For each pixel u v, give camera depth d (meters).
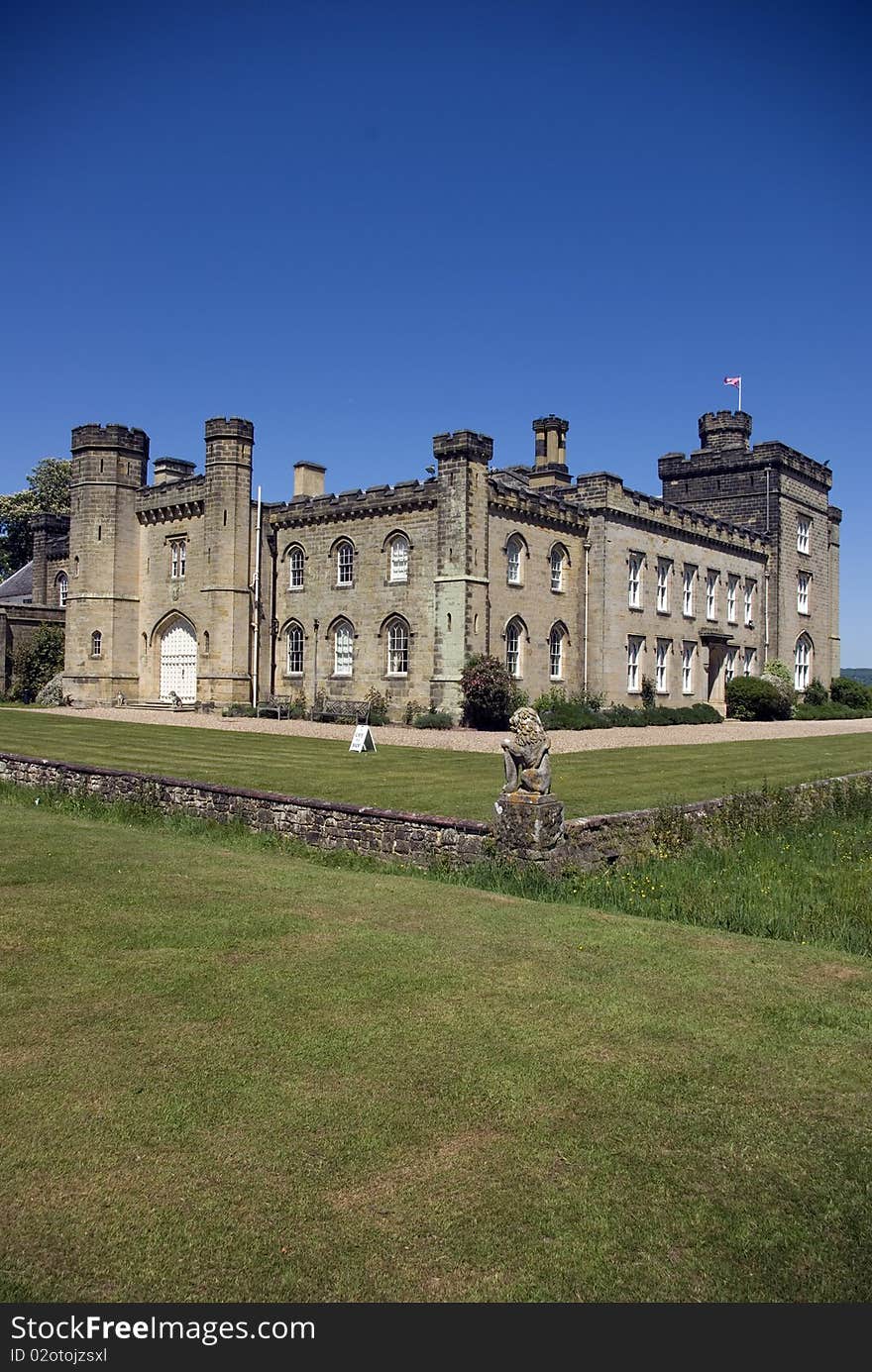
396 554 42.09
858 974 8.54
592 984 8.05
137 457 50.03
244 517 45.53
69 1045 6.66
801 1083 6.30
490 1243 4.65
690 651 51.25
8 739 29.27
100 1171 5.18
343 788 19.73
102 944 8.80
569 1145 5.49
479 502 39.34
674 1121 5.77
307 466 50.75
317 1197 4.98
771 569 57.84
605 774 23.09
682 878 12.76
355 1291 4.34
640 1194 5.06
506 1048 6.71
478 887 12.11
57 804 18.16
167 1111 5.77
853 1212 4.94
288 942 8.98
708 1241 4.71
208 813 16.52
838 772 24.19
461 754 27.02
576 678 44.91
